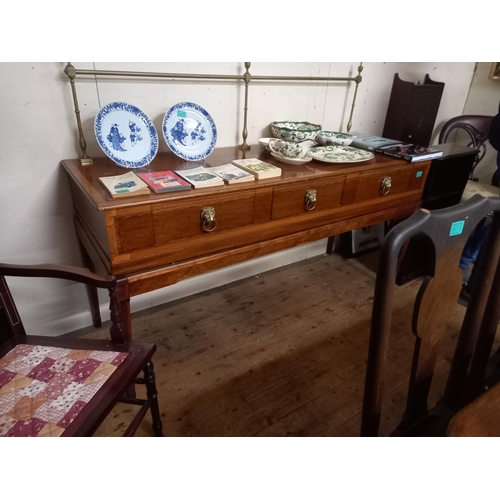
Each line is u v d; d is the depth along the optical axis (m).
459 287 0.68
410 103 2.07
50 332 1.53
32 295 1.44
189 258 1.15
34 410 0.78
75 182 1.15
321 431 1.21
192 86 1.48
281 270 2.16
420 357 0.69
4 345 0.95
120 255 1.01
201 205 1.09
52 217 1.37
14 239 1.33
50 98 1.22
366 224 1.59
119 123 1.23
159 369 1.44
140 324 1.68
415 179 1.68
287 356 1.53
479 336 0.86
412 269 2.05
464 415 0.57
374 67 2.01
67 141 1.30
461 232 0.62
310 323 1.73
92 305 1.54
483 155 2.48
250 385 1.38
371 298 1.93
